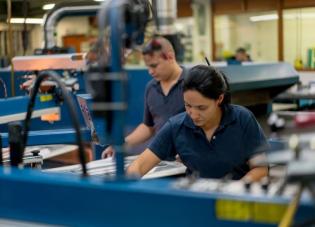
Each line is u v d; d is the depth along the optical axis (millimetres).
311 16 7316
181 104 2213
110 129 887
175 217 824
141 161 1728
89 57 976
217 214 801
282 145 1009
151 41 1225
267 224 779
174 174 1852
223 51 8477
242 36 8406
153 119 2363
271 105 2639
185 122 1708
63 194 884
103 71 862
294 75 2688
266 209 776
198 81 1537
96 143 2002
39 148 2459
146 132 2387
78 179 896
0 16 3117
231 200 791
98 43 908
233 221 796
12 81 2674
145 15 1119
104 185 862
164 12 1340
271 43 7977
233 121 1673
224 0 8328
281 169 1108
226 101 1665
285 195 793
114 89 864
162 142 1751
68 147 2508
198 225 816
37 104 2186
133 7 1006
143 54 1727
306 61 7289
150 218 838
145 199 836
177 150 1745
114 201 854
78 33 7047
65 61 2189
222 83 1597
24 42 2996
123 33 907
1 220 943
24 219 923
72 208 883
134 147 2289
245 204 786
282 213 767
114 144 892
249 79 2383
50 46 2385
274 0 7562
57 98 2248
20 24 3131
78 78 2236
